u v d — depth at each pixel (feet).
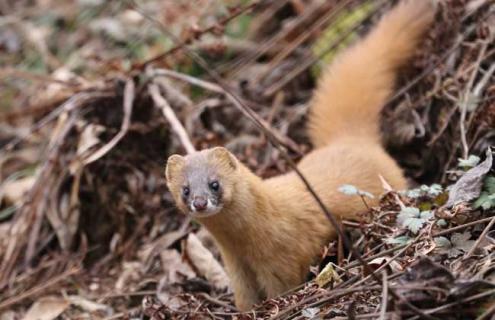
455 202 26.61
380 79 37.19
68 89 44.06
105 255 40.11
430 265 22.30
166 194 39.75
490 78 33.99
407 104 37.68
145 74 41.37
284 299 27.45
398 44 37.86
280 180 32.55
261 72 45.75
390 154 37.96
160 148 41.09
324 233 31.40
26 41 55.72
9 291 38.24
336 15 44.50
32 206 40.47
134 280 36.50
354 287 24.38
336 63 38.37
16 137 49.19
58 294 37.06
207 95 44.16
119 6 54.80
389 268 25.44
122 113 41.47
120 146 41.09
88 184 40.81
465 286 21.81
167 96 42.19
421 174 36.24
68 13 56.54
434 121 36.68
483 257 23.99
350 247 22.33
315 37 45.98
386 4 43.14
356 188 30.66
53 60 53.62
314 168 33.17
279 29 48.93
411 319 21.97
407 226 26.66
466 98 33.81
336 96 37.19
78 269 37.65
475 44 35.37
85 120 41.81
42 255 40.75
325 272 26.58
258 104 43.96
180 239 36.50
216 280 33.91
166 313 30.58
